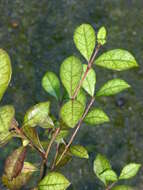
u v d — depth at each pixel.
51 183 0.15
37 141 0.16
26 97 0.65
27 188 0.52
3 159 0.57
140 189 0.58
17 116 0.63
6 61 0.13
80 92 0.19
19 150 0.16
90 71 0.19
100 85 0.66
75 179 0.58
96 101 0.64
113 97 0.65
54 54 0.70
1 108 0.13
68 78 0.16
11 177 0.16
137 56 0.70
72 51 0.70
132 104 0.65
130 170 0.19
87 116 0.19
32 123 0.15
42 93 0.65
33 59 0.69
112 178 0.19
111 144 0.62
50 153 0.55
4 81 0.13
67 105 0.14
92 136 0.61
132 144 0.62
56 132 0.17
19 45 0.70
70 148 0.18
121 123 0.64
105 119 0.19
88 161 0.59
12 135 0.15
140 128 0.64
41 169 0.17
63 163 0.18
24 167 0.17
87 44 0.17
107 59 0.17
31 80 0.67
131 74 0.68
